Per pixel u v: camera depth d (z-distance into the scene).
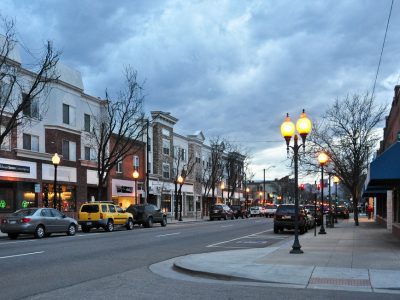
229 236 25.64
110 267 12.94
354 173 36.03
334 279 10.30
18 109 25.64
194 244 20.58
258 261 13.16
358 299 8.48
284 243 20.50
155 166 56.53
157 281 10.58
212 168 68.69
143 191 52.47
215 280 10.70
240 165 79.38
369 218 53.19
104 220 30.00
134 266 13.22
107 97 39.69
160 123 57.56
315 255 14.60
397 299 8.48
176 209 54.88
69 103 39.41
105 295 8.87
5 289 9.42
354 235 24.17
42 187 35.72
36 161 35.19
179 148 60.97
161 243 20.94
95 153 43.16
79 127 40.88
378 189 24.89
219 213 53.91
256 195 118.50
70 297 8.66
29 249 17.31
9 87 30.39
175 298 8.59
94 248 18.02
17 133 32.69
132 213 35.34
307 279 10.31
